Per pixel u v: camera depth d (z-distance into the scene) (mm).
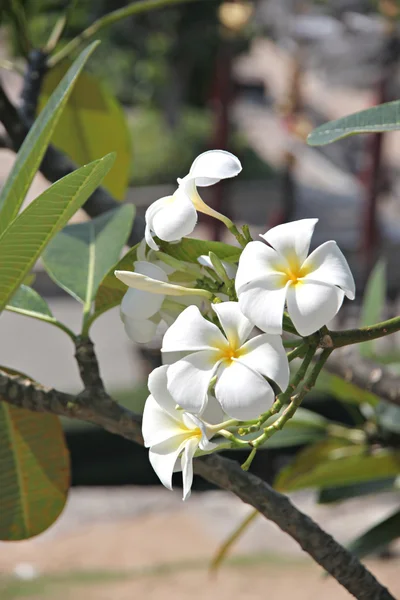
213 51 15195
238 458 5492
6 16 2018
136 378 8969
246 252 1149
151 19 14891
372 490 1931
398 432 1949
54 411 1345
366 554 1639
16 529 1490
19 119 1822
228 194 10898
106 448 6473
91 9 13891
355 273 10086
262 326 1126
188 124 16453
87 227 1515
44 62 1921
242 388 1123
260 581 4684
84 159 2238
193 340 1148
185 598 4512
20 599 4457
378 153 10141
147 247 1265
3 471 1474
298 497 6105
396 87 7559
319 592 4543
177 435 1182
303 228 1149
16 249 1275
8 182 1299
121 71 16328
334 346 1188
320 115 12219
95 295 1416
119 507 6027
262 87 15492
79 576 4809
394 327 1187
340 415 6023
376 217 10250
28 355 10031
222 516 5805
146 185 15477
